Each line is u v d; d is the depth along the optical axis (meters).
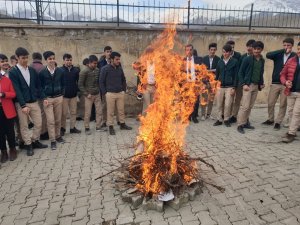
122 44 9.08
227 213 3.67
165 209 3.80
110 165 5.07
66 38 8.70
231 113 8.35
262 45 7.02
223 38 9.84
